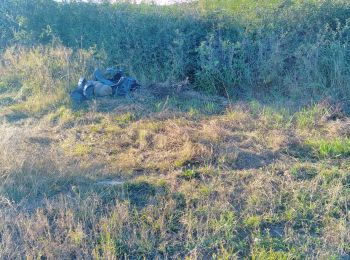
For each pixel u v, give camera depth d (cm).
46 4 1129
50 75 938
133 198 557
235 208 533
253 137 711
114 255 460
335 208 525
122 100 873
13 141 685
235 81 908
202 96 888
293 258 458
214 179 584
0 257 459
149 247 474
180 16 1000
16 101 898
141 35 996
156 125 759
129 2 1103
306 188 562
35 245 479
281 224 510
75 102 863
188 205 536
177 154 657
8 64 999
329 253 461
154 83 912
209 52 905
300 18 951
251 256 463
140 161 649
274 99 866
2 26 1132
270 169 614
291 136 711
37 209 525
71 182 592
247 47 925
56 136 741
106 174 610
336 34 921
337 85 856
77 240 479
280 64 898
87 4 1101
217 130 709
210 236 484
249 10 1013
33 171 603
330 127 734
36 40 1090
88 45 1038
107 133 748
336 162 630
